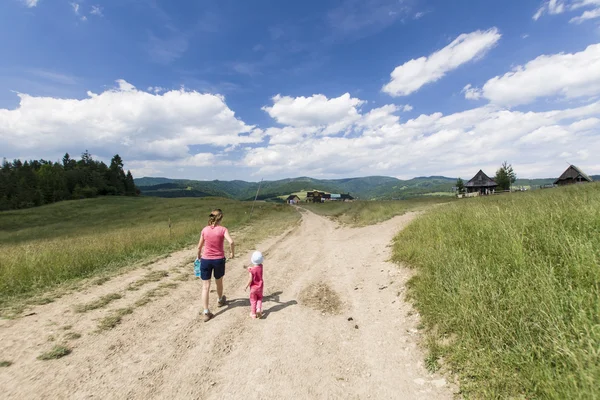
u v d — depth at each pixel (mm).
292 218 30578
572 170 54562
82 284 7020
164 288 6801
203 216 34500
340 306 5594
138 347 4051
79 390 3096
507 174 62375
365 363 3611
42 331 4500
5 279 6762
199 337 4367
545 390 2426
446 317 3998
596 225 4840
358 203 51094
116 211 49750
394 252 8602
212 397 3021
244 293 6492
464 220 8008
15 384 3170
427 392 2975
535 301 3436
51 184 87062
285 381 3275
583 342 2672
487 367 2967
